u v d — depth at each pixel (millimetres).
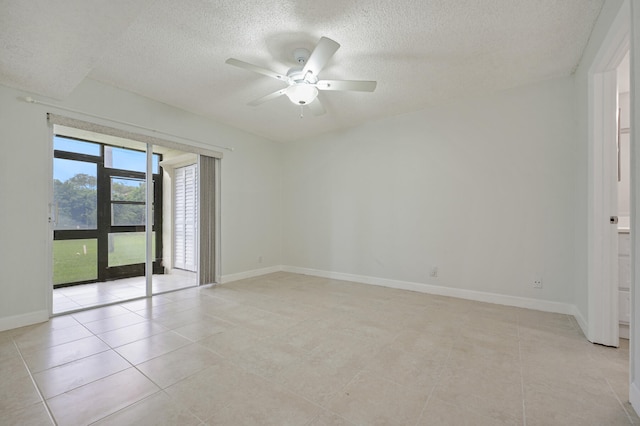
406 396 1515
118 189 3598
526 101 2990
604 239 2102
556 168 2838
